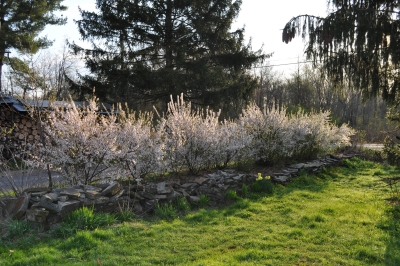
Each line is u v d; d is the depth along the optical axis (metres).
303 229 5.15
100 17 17.81
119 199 5.71
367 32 4.74
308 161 11.77
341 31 4.81
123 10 17.69
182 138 7.79
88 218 4.96
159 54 19.00
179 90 16.78
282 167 10.26
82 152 6.23
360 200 7.12
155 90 17.72
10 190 7.14
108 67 17.23
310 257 4.08
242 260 3.99
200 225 5.32
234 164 9.30
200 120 8.23
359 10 4.78
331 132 13.21
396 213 5.94
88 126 6.30
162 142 7.42
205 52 18.95
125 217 5.41
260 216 5.90
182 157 7.79
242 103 19.61
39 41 16.92
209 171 8.43
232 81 18.33
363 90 5.26
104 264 3.73
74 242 4.31
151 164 7.00
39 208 4.92
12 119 13.29
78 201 5.18
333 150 14.76
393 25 4.74
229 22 18.78
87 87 17.64
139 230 4.95
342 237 4.78
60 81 15.95
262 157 9.91
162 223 5.35
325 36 4.88
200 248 4.39
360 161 12.93
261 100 36.75
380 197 7.39
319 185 8.99
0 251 4.08
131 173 6.82
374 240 4.66
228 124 9.45
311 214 5.87
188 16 18.69
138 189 6.21
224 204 6.83
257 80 19.44
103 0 17.77
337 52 4.98
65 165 6.29
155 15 18.09
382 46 4.85
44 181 7.63
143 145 6.83
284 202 6.87
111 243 4.43
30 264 3.71
